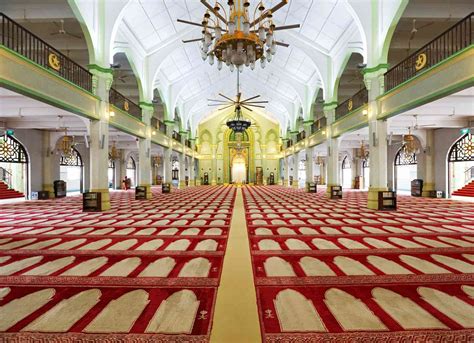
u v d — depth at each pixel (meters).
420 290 2.59
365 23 8.41
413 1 7.61
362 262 3.40
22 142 12.09
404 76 8.19
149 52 11.60
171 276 2.95
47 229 5.46
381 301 2.37
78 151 16.47
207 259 3.53
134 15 9.44
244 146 28.48
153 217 6.94
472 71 4.79
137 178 24.70
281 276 2.94
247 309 2.24
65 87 6.49
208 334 1.91
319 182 26.09
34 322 2.05
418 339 1.84
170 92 15.91
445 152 12.77
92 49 7.83
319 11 9.88
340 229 5.41
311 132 15.91
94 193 8.11
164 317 2.12
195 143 25.64
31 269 3.16
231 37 6.35
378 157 8.27
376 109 8.28
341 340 1.83
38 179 13.09
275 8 5.97
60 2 7.41
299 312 2.19
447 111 8.41
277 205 9.61
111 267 3.23
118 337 1.87
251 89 21.36
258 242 4.40
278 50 13.85
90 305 2.31
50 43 10.03
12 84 4.88
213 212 7.84
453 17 7.85
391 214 7.37
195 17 10.98
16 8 7.60
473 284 2.72
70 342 1.83
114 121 9.09
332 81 11.99
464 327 1.97
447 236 4.78
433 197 13.01
